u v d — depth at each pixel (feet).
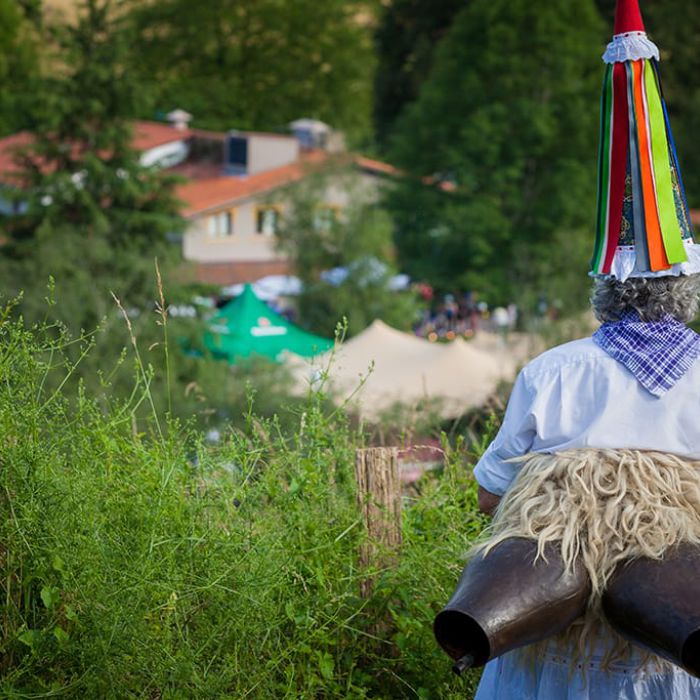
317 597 12.57
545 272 124.47
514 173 142.82
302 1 252.42
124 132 103.76
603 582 9.46
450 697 12.75
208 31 248.93
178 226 100.42
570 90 145.48
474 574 9.59
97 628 10.78
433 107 150.61
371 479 13.66
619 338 9.98
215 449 13.69
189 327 81.46
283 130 240.73
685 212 10.43
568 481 9.74
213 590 11.43
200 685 11.00
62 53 106.01
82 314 81.66
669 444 9.81
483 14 150.10
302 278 126.21
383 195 151.53
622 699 9.74
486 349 127.44
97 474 12.03
